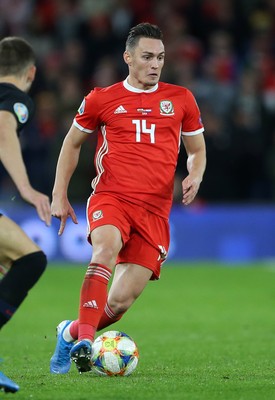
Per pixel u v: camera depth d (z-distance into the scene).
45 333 32.81
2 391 19.64
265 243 60.34
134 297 23.59
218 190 61.50
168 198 23.89
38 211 18.36
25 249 18.47
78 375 22.53
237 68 69.12
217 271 54.81
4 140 18.89
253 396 19.38
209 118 61.09
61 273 53.09
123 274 23.47
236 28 72.38
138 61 23.62
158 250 23.62
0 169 61.50
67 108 60.34
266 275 52.97
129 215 23.25
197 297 44.19
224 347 29.52
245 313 38.91
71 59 66.44
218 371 23.62
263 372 23.31
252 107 63.41
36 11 71.94
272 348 29.20
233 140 61.44
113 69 63.56
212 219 60.06
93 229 22.94
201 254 60.00
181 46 67.75
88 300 21.83
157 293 45.56
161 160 23.62
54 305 40.94
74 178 58.06
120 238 22.81
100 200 23.36
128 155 23.56
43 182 59.53
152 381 21.38
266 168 62.72
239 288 47.47
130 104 23.80
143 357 27.14
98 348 22.38
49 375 22.64
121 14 70.38
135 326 35.03
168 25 69.44
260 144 62.03
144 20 70.38
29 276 18.44
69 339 23.03
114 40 68.69
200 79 65.81
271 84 66.31
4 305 18.30
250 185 63.00
